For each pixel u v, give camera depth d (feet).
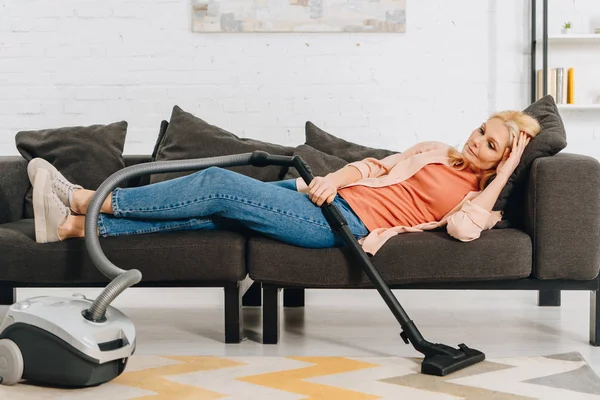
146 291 11.09
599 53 13.24
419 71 12.59
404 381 6.69
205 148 9.81
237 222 8.32
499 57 12.57
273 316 8.10
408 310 9.83
